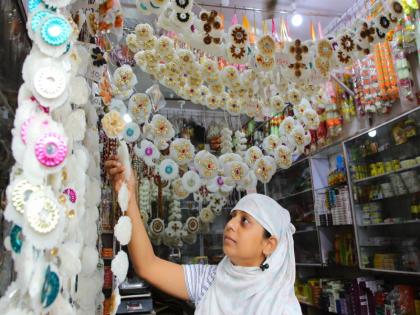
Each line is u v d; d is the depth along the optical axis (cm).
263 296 129
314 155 445
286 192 516
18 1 86
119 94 250
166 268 148
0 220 69
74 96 76
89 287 93
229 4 288
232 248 137
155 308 371
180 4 190
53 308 63
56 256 64
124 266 88
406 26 269
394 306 312
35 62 63
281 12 281
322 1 306
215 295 139
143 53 269
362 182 369
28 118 61
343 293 371
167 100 434
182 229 421
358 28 245
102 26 165
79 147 82
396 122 318
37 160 59
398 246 338
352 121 389
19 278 56
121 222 92
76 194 72
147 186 402
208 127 480
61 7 68
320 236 429
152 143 319
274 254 137
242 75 272
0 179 72
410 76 302
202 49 223
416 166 303
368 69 335
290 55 239
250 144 494
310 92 297
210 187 366
